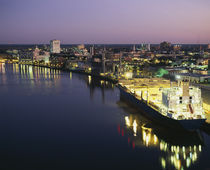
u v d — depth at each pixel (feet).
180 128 264.31
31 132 293.23
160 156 227.61
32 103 457.27
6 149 244.22
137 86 440.04
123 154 231.30
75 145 252.42
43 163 215.10
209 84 529.04
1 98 504.43
